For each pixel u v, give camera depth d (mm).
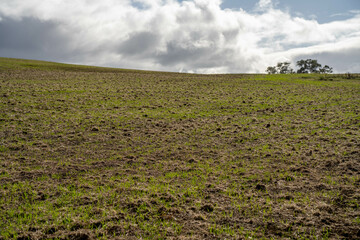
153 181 10375
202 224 7164
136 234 6703
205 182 10258
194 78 57062
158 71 89000
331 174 10422
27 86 33844
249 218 7477
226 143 15961
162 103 28797
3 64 63344
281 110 25438
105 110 24469
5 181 10008
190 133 18203
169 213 7738
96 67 87875
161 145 15602
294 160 12352
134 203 8273
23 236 6496
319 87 43062
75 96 29703
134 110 25078
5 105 23172
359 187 9008
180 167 11953
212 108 26906
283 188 9445
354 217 7250
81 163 12414
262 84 47469
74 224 7027
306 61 112125
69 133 17422
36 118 20141
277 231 6816
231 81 51688
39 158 12867
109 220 7324
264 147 14750
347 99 30109
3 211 7746
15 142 15078
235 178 10602
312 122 20188
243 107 27234
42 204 8266
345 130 17094
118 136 17266
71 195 8945
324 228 6852
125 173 11258
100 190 9414
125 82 45094
